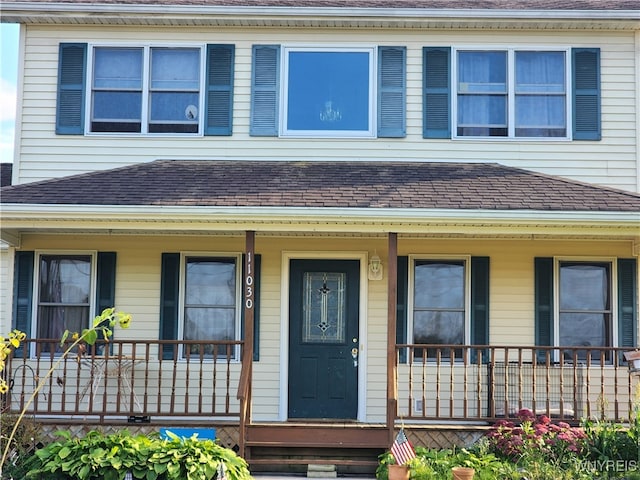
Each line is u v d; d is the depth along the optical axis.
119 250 12.75
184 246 12.73
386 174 12.34
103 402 11.27
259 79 13.19
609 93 13.09
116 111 13.14
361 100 13.20
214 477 9.24
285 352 12.57
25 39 13.16
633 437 10.27
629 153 12.98
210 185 11.73
